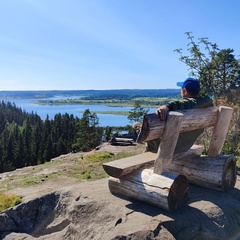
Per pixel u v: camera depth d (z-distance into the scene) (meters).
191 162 4.02
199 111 3.57
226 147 6.75
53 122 74.88
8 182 7.08
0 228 4.24
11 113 116.25
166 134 3.16
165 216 3.02
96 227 3.23
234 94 7.84
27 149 55.19
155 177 3.25
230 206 3.46
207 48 8.04
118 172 3.32
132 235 2.73
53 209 4.17
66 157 10.94
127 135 18.45
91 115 45.03
